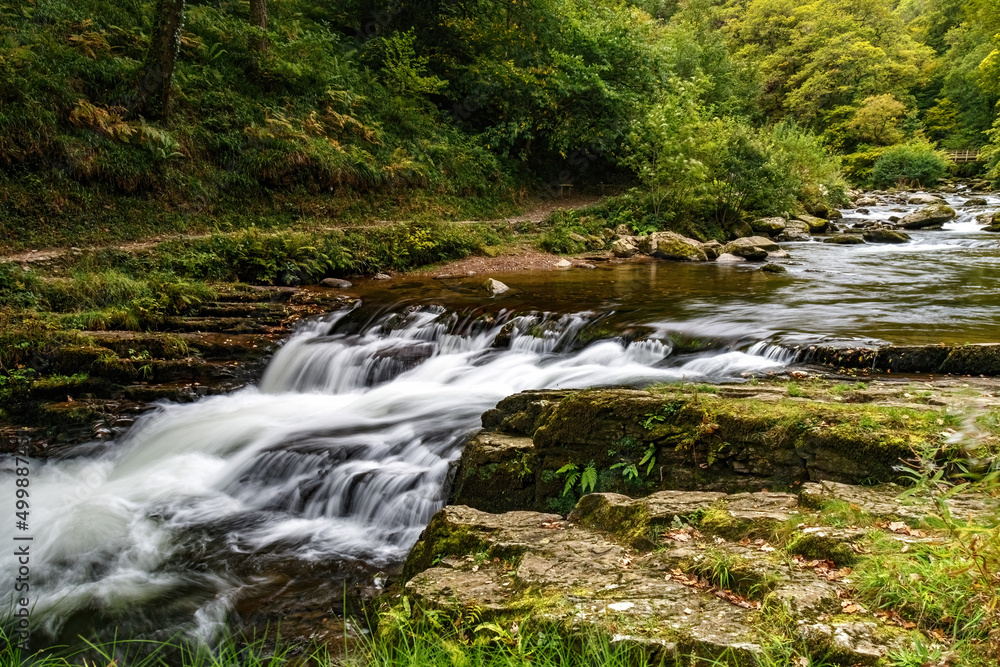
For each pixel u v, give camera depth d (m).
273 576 4.78
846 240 19.09
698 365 7.48
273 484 6.25
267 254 12.80
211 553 5.14
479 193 19.70
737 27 64.50
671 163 18.89
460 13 22.61
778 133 31.25
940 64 60.62
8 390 7.86
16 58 12.74
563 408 4.86
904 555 2.63
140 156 13.13
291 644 3.88
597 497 3.93
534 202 21.62
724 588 2.77
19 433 7.41
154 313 9.94
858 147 49.72
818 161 30.36
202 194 13.88
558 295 11.23
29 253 10.89
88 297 10.04
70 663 3.89
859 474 3.81
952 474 3.47
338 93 18.06
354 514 5.72
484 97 21.61
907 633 2.22
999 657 2.02
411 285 12.71
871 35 60.66
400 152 18.12
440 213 17.73
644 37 25.17
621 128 22.14
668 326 8.41
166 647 4.00
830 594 2.52
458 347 9.31
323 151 16.08
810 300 10.25
